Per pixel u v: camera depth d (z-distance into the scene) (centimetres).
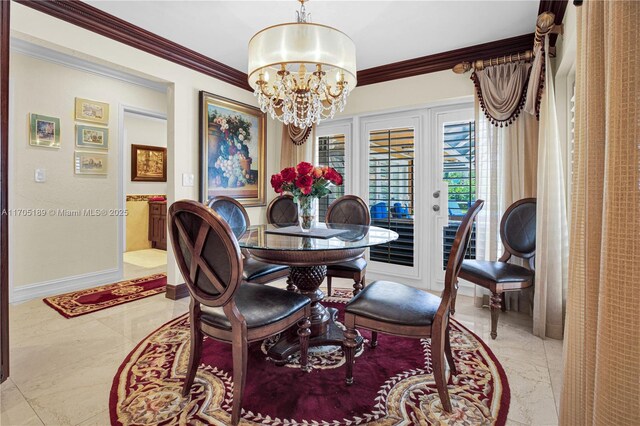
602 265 74
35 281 316
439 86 318
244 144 381
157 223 596
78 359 195
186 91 318
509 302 281
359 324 162
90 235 357
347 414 145
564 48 224
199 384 169
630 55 68
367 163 379
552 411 147
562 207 225
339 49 217
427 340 224
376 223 375
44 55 318
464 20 248
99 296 320
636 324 67
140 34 270
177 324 248
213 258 137
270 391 163
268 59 215
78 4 229
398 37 276
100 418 143
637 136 67
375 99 354
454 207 330
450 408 147
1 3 171
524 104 265
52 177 327
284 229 238
